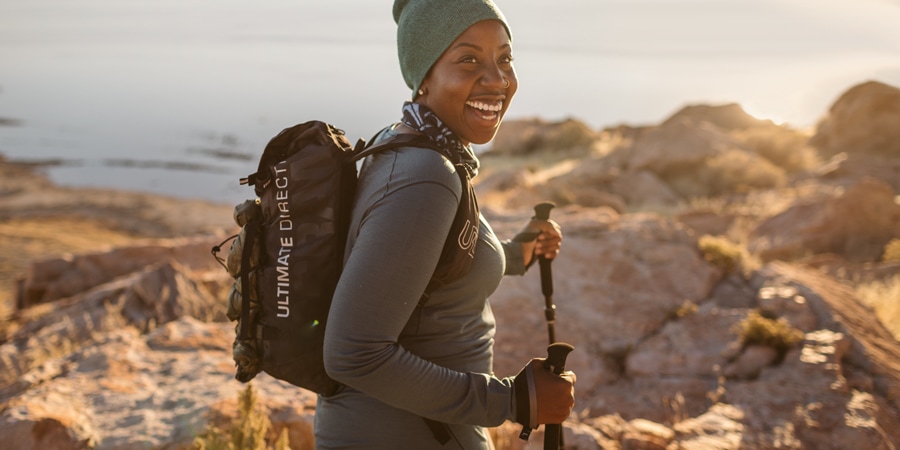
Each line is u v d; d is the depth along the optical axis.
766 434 4.18
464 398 1.70
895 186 20.17
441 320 1.84
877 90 27.69
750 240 14.46
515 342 5.80
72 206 72.19
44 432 3.51
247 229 1.86
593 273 6.71
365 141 1.96
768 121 36.28
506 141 38.97
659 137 25.25
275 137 1.85
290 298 1.77
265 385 4.15
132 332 4.93
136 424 3.66
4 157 141.75
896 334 6.36
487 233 1.93
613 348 5.63
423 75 1.86
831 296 6.03
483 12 1.83
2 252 39.06
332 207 1.77
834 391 4.52
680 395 4.85
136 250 12.59
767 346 5.21
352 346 1.60
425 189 1.64
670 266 6.81
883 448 4.01
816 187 19.58
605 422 4.21
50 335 6.72
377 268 1.61
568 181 22.95
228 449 3.23
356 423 1.85
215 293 8.05
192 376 4.20
